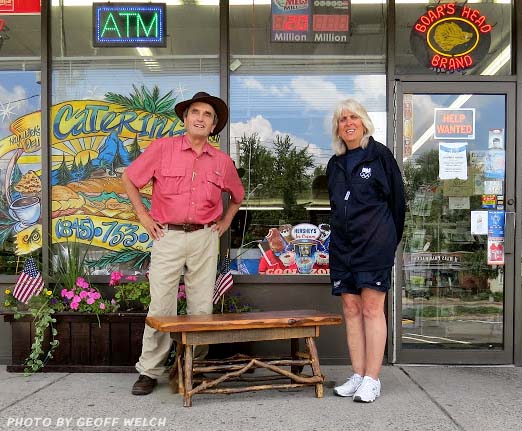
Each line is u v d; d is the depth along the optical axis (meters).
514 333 4.50
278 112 4.67
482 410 3.39
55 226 4.64
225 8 4.62
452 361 4.50
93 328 4.23
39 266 4.55
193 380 3.55
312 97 4.68
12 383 3.94
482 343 4.56
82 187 4.65
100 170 4.66
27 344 4.24
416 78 4.57
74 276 4.39
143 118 4.66
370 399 3.52
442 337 4.57
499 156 4.58
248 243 4.62
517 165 4.53
